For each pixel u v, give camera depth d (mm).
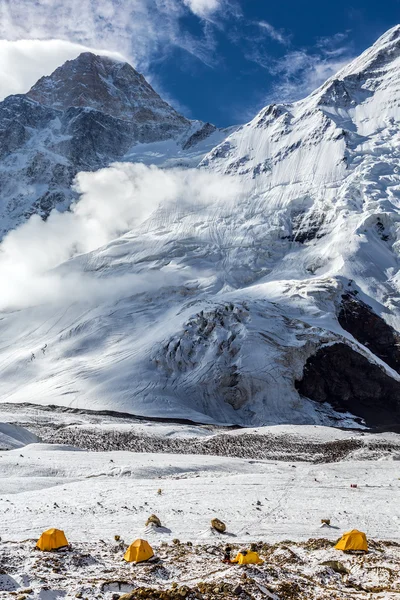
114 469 52250
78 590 19359
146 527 31250
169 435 83750
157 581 21156
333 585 21531
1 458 56281
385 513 36656
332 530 32562
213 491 42094
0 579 20281
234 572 21625
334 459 70312
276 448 76438
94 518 33750
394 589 20750
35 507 36344
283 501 39312
